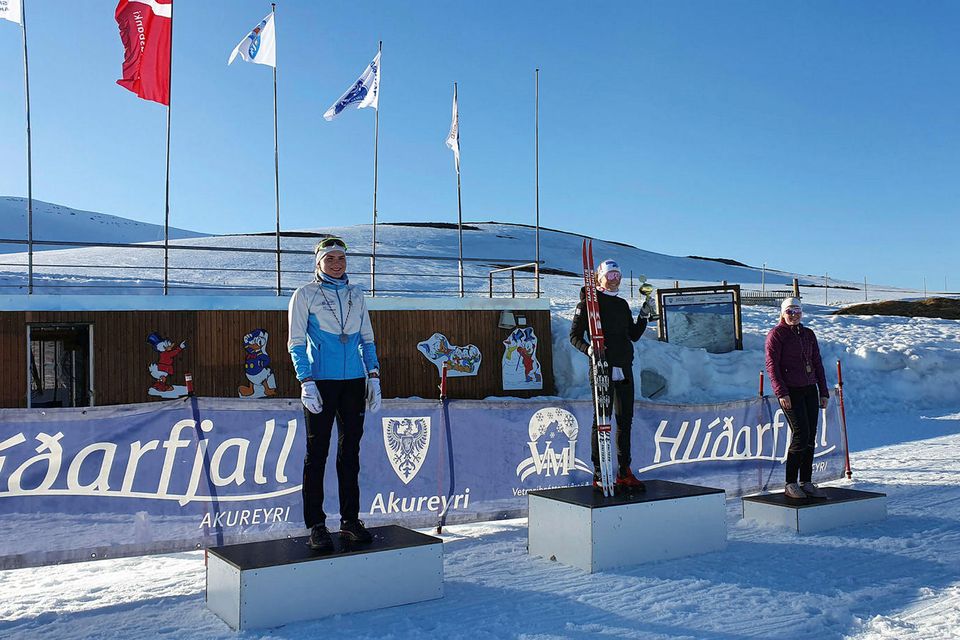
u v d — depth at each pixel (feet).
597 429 18.37
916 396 58.75
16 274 90.58
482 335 49.19
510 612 13.62
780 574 16.03
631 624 12.92
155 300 39.68
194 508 17.19
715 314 64.69
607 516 16.62
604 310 19.06
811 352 22.11
